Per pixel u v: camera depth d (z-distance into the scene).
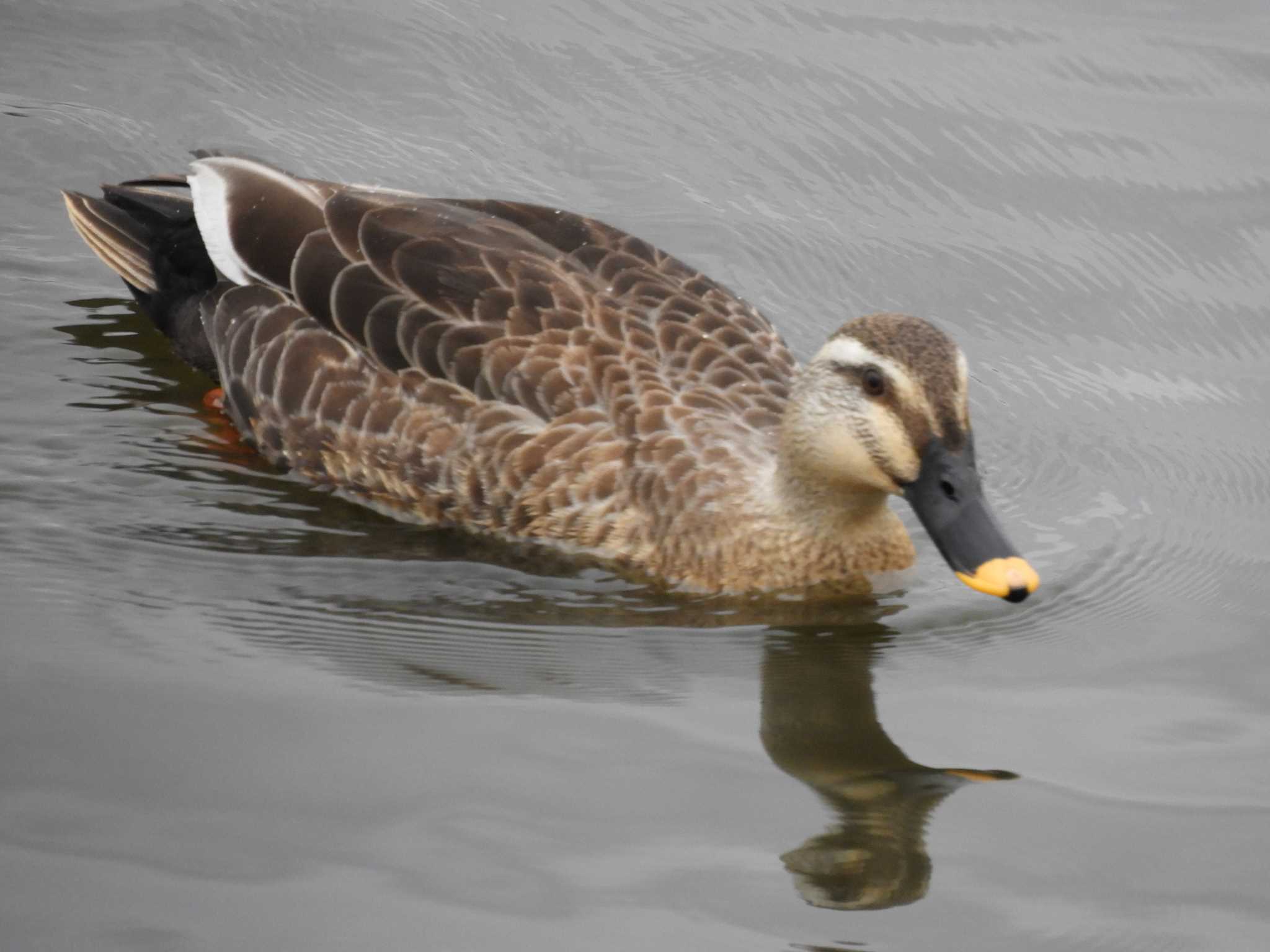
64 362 15.03
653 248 14.10
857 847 9.60
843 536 12.66
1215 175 17.91
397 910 8.92
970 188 17.84
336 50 19.50
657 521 12.70
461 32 19.86
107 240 15.12
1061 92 19.08
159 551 12.59
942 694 11.34
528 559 12.95
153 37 19.44
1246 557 13.15
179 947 8.59
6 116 18.03
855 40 19.94
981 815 9.96
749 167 18.05
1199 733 10.84
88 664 10.98
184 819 9.53
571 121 18.58
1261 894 9.30
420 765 10.15
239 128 18.19
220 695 10.76
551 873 9.26
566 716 10.81
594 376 12.84
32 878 9.00
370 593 12.32
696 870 9.34
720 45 19.86
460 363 12.99
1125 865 9.52
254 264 13.95
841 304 16.34
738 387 13.15
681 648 11.89
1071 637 12.10
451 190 17.38
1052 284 16.66
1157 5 20.56
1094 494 14.04
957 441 11.56
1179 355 15.91
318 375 13.45
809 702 11.18
